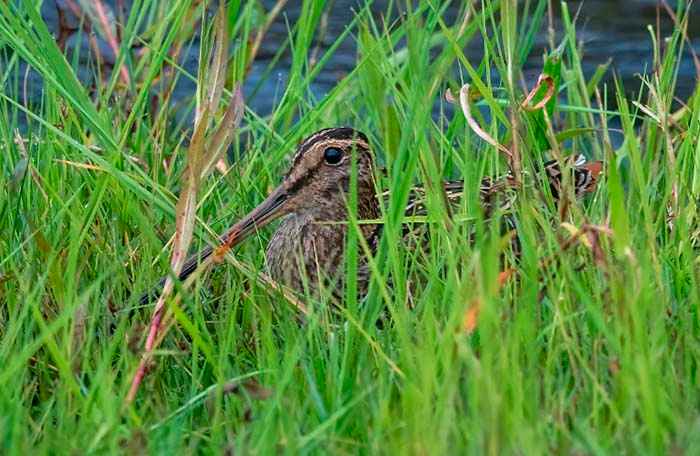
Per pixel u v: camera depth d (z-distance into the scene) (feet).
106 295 32.50
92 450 24.63
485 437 23.15
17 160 39.09
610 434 25.12
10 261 32.42
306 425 26.48
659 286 29.25
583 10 60.13
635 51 56.39
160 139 40.34
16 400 26.32
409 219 33.06
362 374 27.66
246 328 32.37
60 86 35.83
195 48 54.44
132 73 41.39
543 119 37.27
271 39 58.34
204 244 36.91
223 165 40.40
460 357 25.67
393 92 37.19
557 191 37.35
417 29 38.22
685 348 27.99
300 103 43.19
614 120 51.72
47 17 57.21
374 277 30.01
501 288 30.30
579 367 27.63
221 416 27.73
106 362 27.25
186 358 31.42
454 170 42.68
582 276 30.81
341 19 58.70
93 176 37.86
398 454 23.71
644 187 31.04
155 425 26.45
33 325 30.58
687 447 23.90
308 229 38.01
